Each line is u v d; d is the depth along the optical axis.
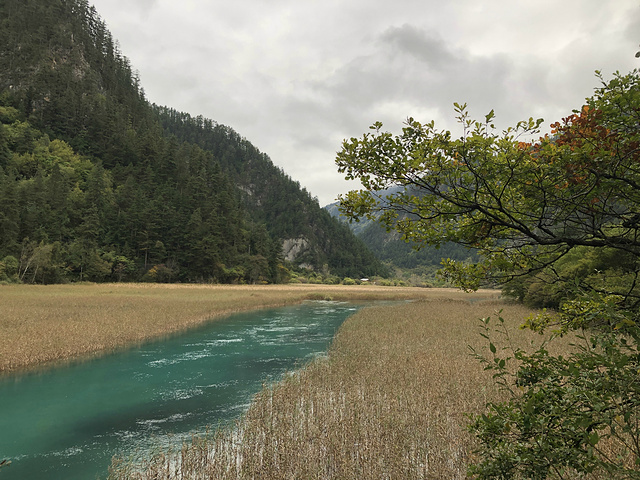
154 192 100.75
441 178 2.89
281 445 6.52
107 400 10.27
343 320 28.64
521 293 34.12
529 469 2.34
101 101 131.12
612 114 2.40
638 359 2.11
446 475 5.57
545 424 2.31
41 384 11.73
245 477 5.70
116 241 81.81
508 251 3.25
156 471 5.89
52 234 73.44
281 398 9.20
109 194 93.00
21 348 14.18
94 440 7.79
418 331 20.17
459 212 2.94
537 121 2.70
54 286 54.47
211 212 94.94
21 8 140.12
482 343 16.25
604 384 2.05
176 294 46.47
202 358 15.40
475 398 8.73
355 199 3.16
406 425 7.31
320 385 10.32
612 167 2.40
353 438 6.86
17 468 6.66
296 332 22.44
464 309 34.25
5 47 129.00
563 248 2.85
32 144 102.25
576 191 2.60
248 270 92.94
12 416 9.15
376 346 16.02
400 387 9.79
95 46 157.00
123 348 17.25
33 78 125.38
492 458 2.64
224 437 7.58
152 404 9.97
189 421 8.80
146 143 117.25
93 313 23.80
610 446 5.32
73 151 113.44
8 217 64.44
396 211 3.13
